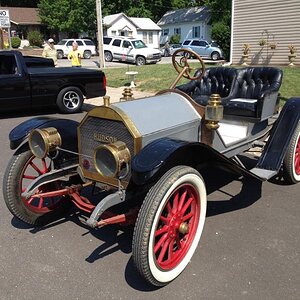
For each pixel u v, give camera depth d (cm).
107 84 1291
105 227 353
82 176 323
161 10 5272
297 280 271
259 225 349
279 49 1585
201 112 339
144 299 256
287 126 392
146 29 4425
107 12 4638
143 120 294
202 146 274
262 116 431
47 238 335
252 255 302
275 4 1552
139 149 283
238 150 407
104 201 267
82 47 3184
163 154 252
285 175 429
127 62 2636
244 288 264
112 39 2677
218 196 412
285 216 366
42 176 314
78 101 914
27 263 298
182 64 396
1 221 368
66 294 262
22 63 830
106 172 271
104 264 296
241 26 1686
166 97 338
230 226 347
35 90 849
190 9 4553
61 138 336
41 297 259
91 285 271
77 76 897
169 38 4681
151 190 251
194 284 270
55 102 888
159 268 259
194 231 291
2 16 1552
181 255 281
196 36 4325
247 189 430
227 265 290
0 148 621
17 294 262
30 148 319
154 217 244
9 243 327
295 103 404
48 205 372
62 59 3112
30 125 341
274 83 480
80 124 314
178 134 316
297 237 328
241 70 525
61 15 4162
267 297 254
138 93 1082
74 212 384
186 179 264
